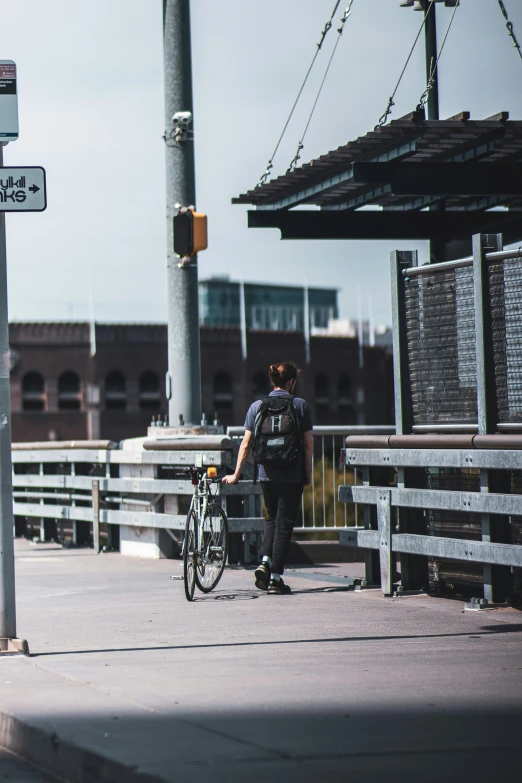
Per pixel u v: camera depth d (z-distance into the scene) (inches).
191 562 780.0
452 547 719.1
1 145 589.9
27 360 6909.5
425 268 749.3
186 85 1032.2
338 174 864.3
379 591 808.3
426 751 383.9
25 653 581.9
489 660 542.6
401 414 771.4
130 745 394.0
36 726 425.1
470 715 432.5
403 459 757.9
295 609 726.5
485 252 699.4
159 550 1088.2
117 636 634.8
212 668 534.0
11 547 597.9
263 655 566.3
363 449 802.2
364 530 814.5
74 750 396.5
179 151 1027.3
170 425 1038.4
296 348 7657.5
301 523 1032.8
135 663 551.8
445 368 740.0
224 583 874.1
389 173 824.9
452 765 366.3
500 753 380.5
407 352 772.6
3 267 588.1
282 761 372.5
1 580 596.1
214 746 390.9
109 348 7062.0
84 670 535.8
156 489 1067.9
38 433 6909.5
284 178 890.1
